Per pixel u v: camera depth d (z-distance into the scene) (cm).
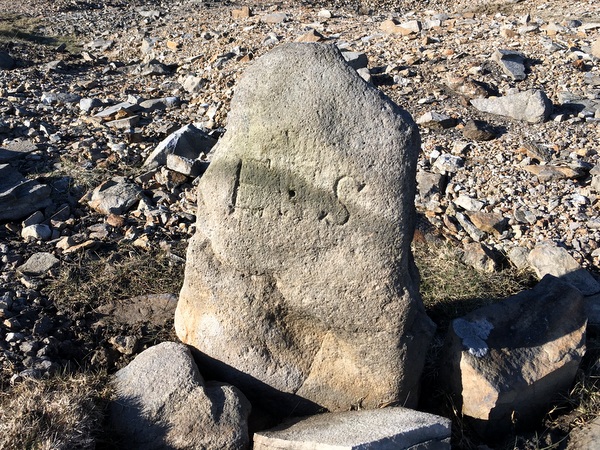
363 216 308
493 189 559
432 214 532
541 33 853
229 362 343
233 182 322
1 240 477
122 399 316
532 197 548
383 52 830
